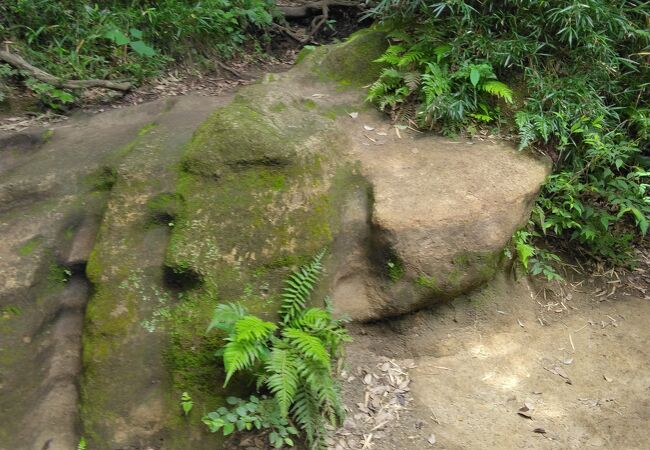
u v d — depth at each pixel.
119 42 5.60
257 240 3.79
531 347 4.28
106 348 3.64
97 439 3.53
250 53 6.90
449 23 4.98
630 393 3.96
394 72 4.87
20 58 5.14
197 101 5.25
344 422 3.67
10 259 3.82
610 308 4.60
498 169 4.38
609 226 5.00
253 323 3.35
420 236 4.01
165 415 3.59
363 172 4.31
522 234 4.45
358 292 4.18
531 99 4.73
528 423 3.76
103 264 3.80
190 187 3.96
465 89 4.76
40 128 4.88
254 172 3.95
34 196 4.12
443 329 4.26
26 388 3.61
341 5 7.61
